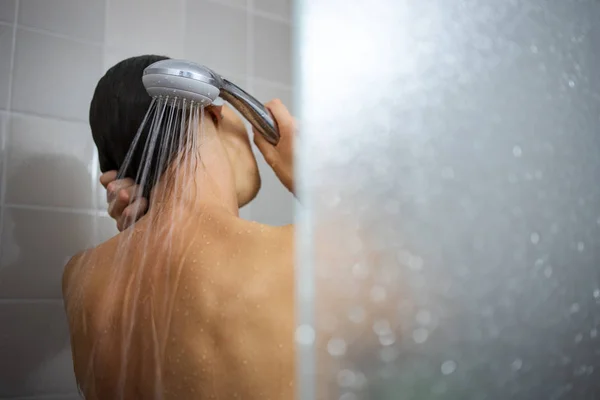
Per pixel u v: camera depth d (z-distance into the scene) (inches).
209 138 21.5
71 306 21.0
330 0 43.0
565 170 14.0
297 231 17.1
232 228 18.4
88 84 39.1
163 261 18.9
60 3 38.8
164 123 20.7
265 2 48.2
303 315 15.6
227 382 16.5
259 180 24.2
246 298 16.9
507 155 13.8
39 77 37.4
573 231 13.7
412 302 13.5
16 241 35.3
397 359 13.6
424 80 14.4
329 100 40.9
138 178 21.9
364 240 14.3
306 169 19.3
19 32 37.2
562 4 15.1
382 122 14.5
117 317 19.2
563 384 13.2
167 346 17.7
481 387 13.1
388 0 15.6
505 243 13.3
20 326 34.8
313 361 14.8
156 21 42.5
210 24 45.0
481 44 14.5
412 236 13.7
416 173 13.9
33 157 36.5
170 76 19.1
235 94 22.5
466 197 13.6
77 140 38.2
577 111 14.5
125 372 18.5
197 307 17.5
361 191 14.5
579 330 13.4
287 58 48.5
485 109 14.1
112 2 40.8
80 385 19.9
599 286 13.7
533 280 13.2
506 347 13.1
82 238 37.4
